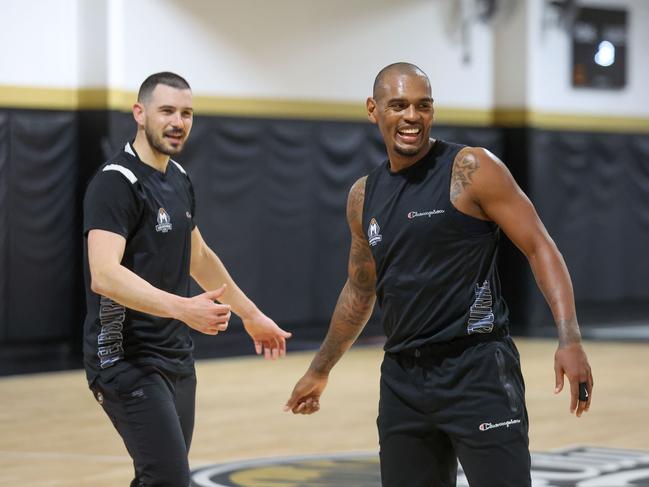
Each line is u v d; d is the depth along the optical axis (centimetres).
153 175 518
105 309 511
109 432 991
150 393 503
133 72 1566
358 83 1805
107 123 1517
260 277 1697
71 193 1529
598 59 2019
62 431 995
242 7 1678
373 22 1820
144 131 518
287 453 899
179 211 525
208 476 805
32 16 1499
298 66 1741
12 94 1485
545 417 1077
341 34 1786
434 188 446
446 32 1903
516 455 434
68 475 816
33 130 1494
